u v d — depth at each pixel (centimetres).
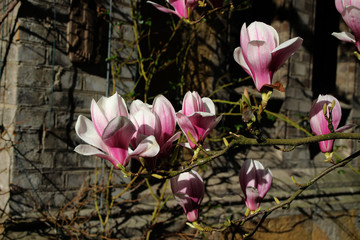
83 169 261
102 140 55
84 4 252
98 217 264
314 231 360
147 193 293
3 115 245
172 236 282
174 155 259
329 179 398
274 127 404
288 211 341
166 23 334
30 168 240
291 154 396
